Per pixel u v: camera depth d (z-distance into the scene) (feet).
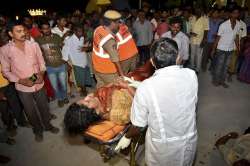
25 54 10.01
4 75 10.17
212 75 19.44
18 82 10.11
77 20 20.89
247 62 17.47
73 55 15.07
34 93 10.97
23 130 12.76
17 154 10.97
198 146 11.06
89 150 11.12
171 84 5.56
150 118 5.85
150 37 21.59
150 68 9.20
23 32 9.57
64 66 14.33
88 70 16.44
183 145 6.05
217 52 16.43
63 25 15.74
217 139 11.52
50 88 15.38
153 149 6.25
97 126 7.38
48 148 11.30
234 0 29.76
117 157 10.41
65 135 12.17
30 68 10.21
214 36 19.33
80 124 6.99
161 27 21.36
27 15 17.26
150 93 5.59
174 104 5.60
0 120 11.32
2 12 28.86
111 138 7.14
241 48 17.54
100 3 20.66
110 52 9.86
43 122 12.13
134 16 24.54
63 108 14.75
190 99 5.76
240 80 18.34
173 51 5.58
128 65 11.60
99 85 11.32
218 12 20.13
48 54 13.43
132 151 8.38
